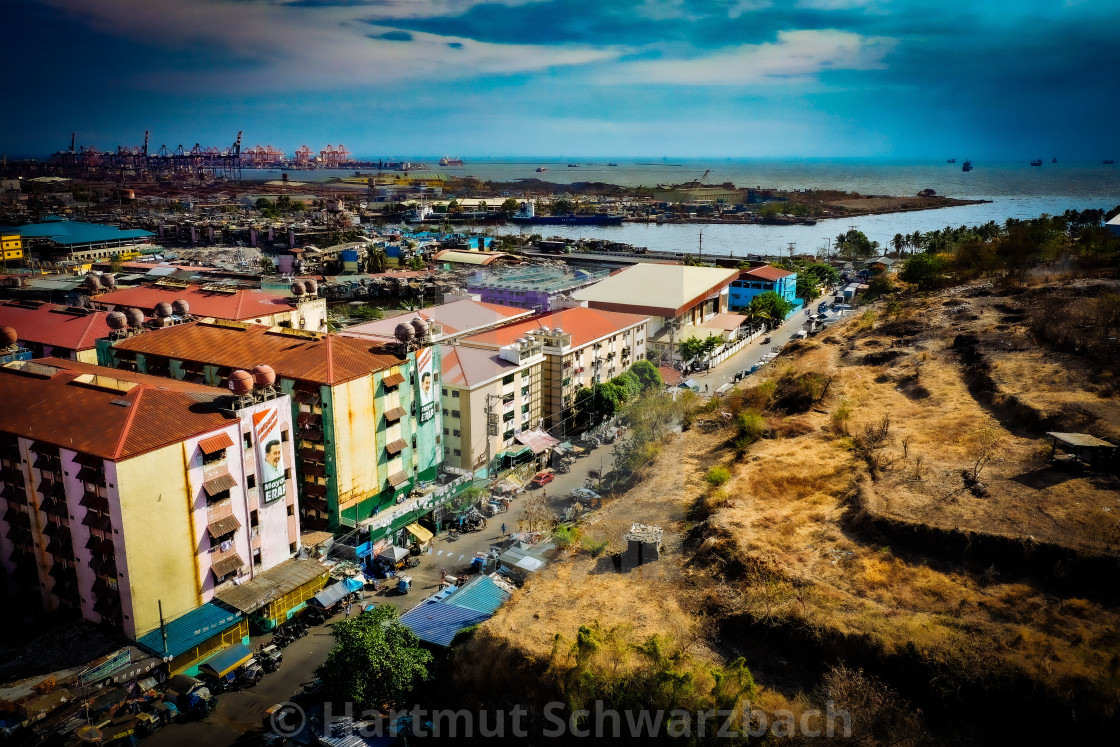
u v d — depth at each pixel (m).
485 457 105.81
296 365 89.31
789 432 99.44
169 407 71.81
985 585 65.38
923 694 56.12
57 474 68.50
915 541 70.81
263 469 76.81
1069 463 77.69
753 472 86.50
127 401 71.00
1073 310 117.62
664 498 60.00
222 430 72.12
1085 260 152.88
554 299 145.88
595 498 73.06
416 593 81.12
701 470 88.62
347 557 84.88
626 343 138.25
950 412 98.06
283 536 80.44
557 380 117.62
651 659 55.41
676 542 62.06
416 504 93.50
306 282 147.75
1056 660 54.66
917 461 84.75
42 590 73.56
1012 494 75.12
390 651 62.28
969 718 54.34
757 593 64.56
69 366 86.62
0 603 75.44
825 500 80.75
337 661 62.19
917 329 133.38
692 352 150.62
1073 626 58.59
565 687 55.78
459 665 63.19
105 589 67.69
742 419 99.88
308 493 89.19
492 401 105.56
